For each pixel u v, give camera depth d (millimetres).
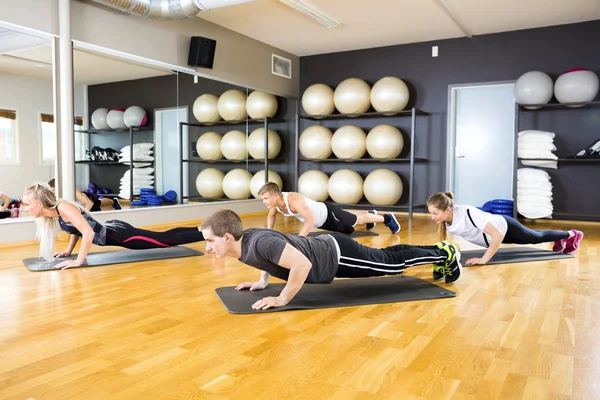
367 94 6703
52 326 2045
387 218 4863
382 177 6430
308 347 1797
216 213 2037
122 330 1990
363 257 2328
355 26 6066
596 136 5785
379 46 7039
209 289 2668
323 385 1479
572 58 5910
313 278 2230
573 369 1602
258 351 1758
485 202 6473
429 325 2051
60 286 2723
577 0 5113
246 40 6539
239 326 2033
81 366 1624
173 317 2164
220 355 1720
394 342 1850
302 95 7660
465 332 1965
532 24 5953
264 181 7031
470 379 1523
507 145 6383
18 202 4133
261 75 6852
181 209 5762
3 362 1659
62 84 4293
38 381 1506
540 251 3814
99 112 4723
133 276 2973
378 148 6441
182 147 5793
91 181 4699
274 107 7164
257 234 2111
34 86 4156
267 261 2141
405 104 6570
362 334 1938
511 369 1601
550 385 1481
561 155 5977
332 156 7293
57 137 4336
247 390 1446
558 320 2125
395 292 2535
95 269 3168
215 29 6027
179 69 5590
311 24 6023
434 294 2506
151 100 5316
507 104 6352
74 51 4453
